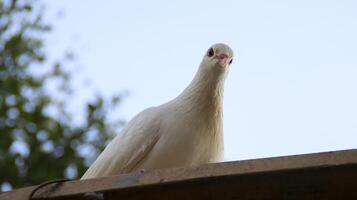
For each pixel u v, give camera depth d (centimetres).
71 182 505
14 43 1198
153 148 711
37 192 507
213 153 730
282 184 486
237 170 471
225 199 504
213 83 751
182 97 743
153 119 720
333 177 477
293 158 468
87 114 1185
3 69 1193
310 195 492
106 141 1171
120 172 715
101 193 494
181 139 707
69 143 1166
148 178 486
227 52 782
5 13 1204
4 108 1175
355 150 462
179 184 486
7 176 1120
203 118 728
